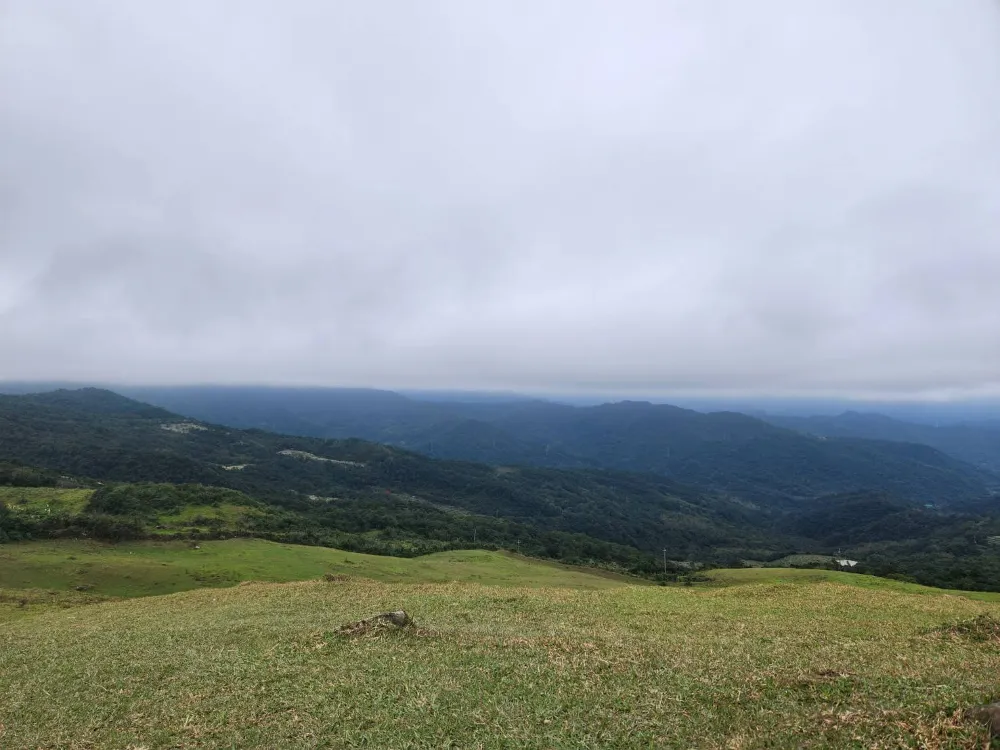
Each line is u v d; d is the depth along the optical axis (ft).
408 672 54.80
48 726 49.96
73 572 214.90
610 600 100.17
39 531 278.26
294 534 349.41
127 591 201.98
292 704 49.55
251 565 235.61
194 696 53.57
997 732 32.30
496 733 41.19
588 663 55.57
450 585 123.54
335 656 61.52
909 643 64.03
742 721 40.60
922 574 366.43
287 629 76.79
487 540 466.29
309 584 126.93
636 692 47.44
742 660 56.70
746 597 106.42
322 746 41.42
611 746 38.40
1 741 47.65
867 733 35.88
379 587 119.44
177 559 245.65
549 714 43.83
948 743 32.81
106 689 57.93
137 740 45.65
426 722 43.78
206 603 108.68
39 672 65.82
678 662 55.52
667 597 105.91
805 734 37.14
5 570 212.02
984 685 42.16
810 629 74.38
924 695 41.04
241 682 56.03
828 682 46.37
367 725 44.24
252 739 43.88
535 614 86.69
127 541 282.36
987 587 318.24
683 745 37.78
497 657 58.34
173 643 73.67
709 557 592.60
